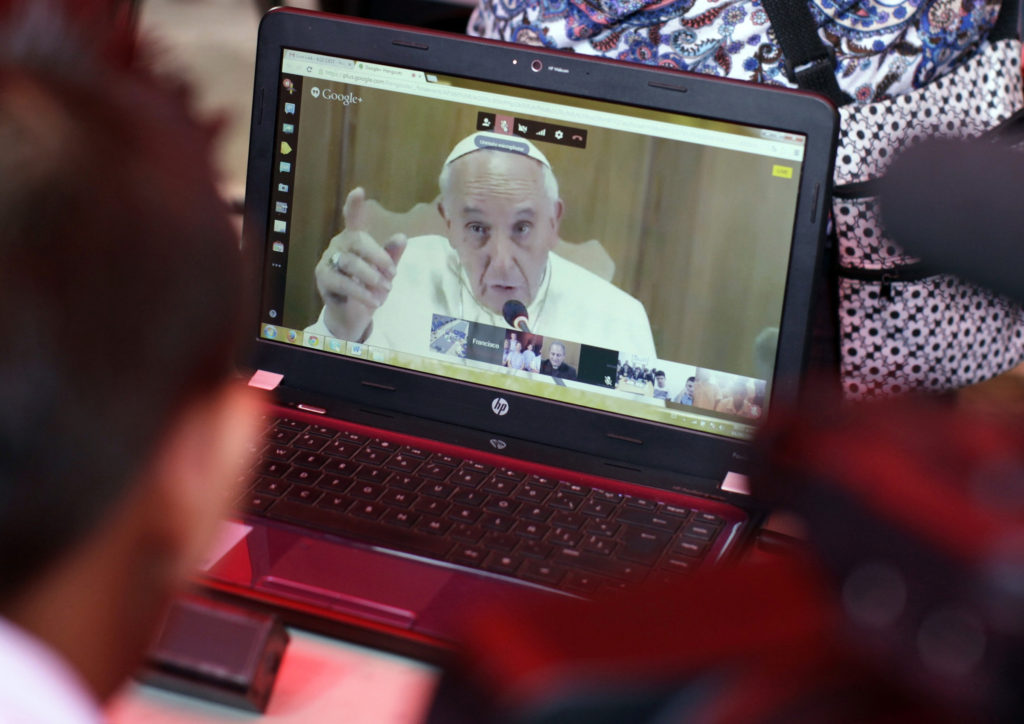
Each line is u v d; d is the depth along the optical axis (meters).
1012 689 0.29
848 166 1.28
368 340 1.15
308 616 0.85
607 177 1.06
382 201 1.12
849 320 1.32
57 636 0.38
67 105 0.35
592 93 1.05
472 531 0.96
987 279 0.36
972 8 1.32
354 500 0.99
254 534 0.94
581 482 1.04
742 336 1.05
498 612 0.38
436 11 1.97
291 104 1.13
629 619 0.35
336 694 0.79
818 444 0.35
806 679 0.32
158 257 0.35
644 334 1.08
